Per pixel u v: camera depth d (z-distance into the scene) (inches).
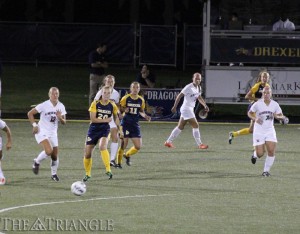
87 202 1208.8
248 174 1501.0
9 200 1211.2
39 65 3184.1
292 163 1643.7
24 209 1149.1
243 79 2367.1
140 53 3029.0
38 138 1392.7
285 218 1116.5
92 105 1386.6
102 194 1277.1
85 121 2327.8
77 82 2962.6
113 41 3090.6
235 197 1268.5
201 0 2372.0
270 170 1552.7
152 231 1024.2
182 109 1827.0
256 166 1600.6
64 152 1743.4
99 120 1386.6
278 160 1681.8
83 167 1552.7
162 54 3029.0
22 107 2551.7
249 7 2588.6
